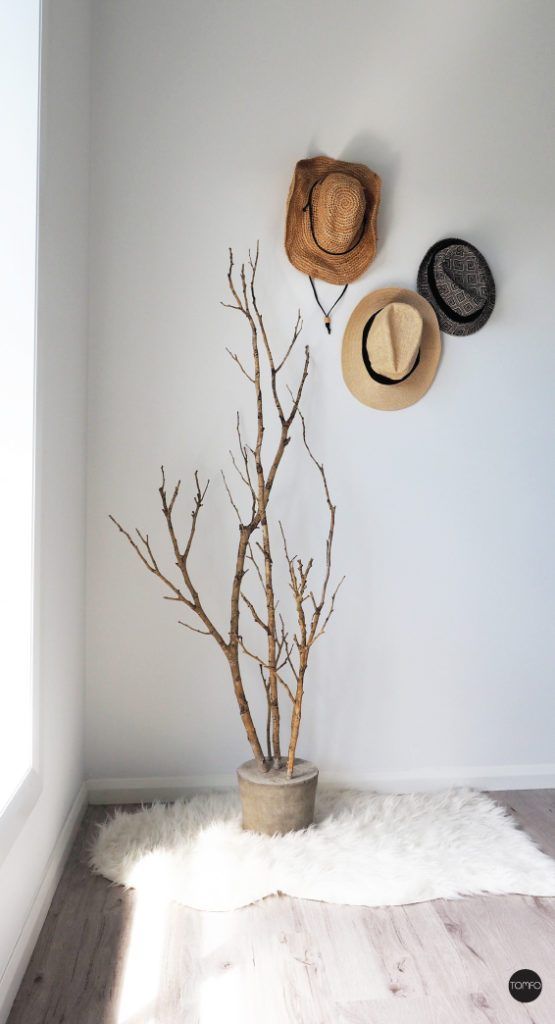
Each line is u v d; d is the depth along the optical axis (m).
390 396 2.75
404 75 2.78
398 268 2.78
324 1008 1.61
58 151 2.07
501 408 2.82
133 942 1.84
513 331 2.83
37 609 1.79
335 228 2.57
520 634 2.84
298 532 2.74
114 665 2.68
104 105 2.67
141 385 2.68
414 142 2.78
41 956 1.78
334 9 2.76
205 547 2.70
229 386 2.71
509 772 2.83
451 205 2.79
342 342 2.75
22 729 1.77
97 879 2.13
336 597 2.76
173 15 2.70
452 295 2.75
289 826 2.30
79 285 2.46
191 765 2.71
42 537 1.86
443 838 2.31
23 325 1.77
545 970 1.74
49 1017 1.57
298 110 2.74
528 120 2.83
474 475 2.81
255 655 2.73
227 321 2.71
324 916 1.96
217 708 2.71
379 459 2.77
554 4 2.84
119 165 2.67
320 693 2.76
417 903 2.03
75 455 2.43
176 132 2.70
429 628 2.80
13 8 1.80
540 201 2.84
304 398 2.73
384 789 2.77
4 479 1.77
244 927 1.91
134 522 2.67
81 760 2.61
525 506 2.84
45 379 1.90
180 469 2.69
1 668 1.77
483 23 2.81
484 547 2.82
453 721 2.82
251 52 2.73
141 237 2.68
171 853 2.18
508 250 2.83
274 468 2.47
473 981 1.70
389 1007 1.62
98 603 2.67
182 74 2.70
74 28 2.33
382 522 2.77
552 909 2.00
